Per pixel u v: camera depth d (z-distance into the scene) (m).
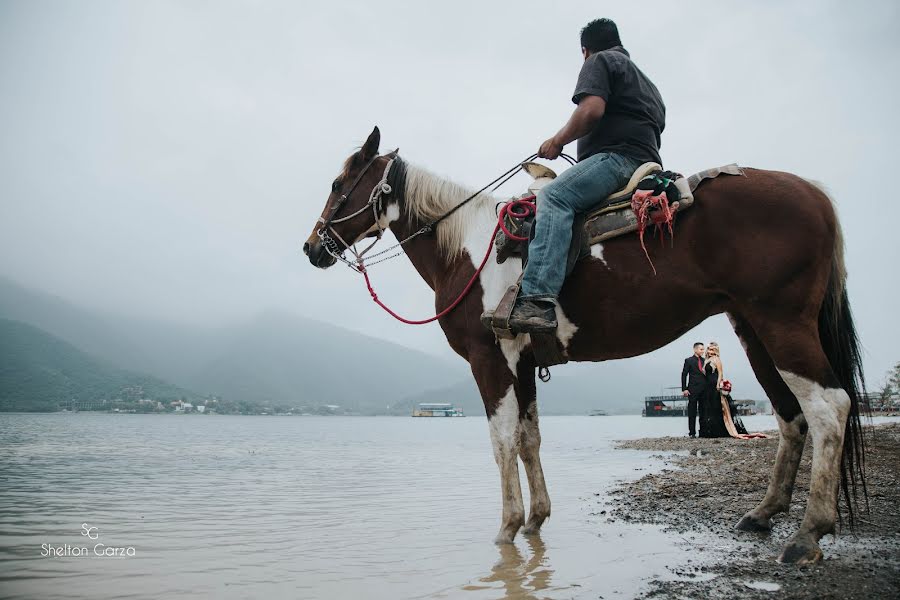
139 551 3.84
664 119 3.96
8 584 3.08
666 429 26.95
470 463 10.86
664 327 3.40
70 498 6.22
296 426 46.31
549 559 3.44
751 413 50.56
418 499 6.20
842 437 2.95
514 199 4.02
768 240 3.07
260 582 3.11
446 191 4.34
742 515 4.39
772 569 2.91
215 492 6.71
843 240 3.23
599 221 3.48
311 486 7.36
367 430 34.22
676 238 3.25
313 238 4.87
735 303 3.21
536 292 3.45
